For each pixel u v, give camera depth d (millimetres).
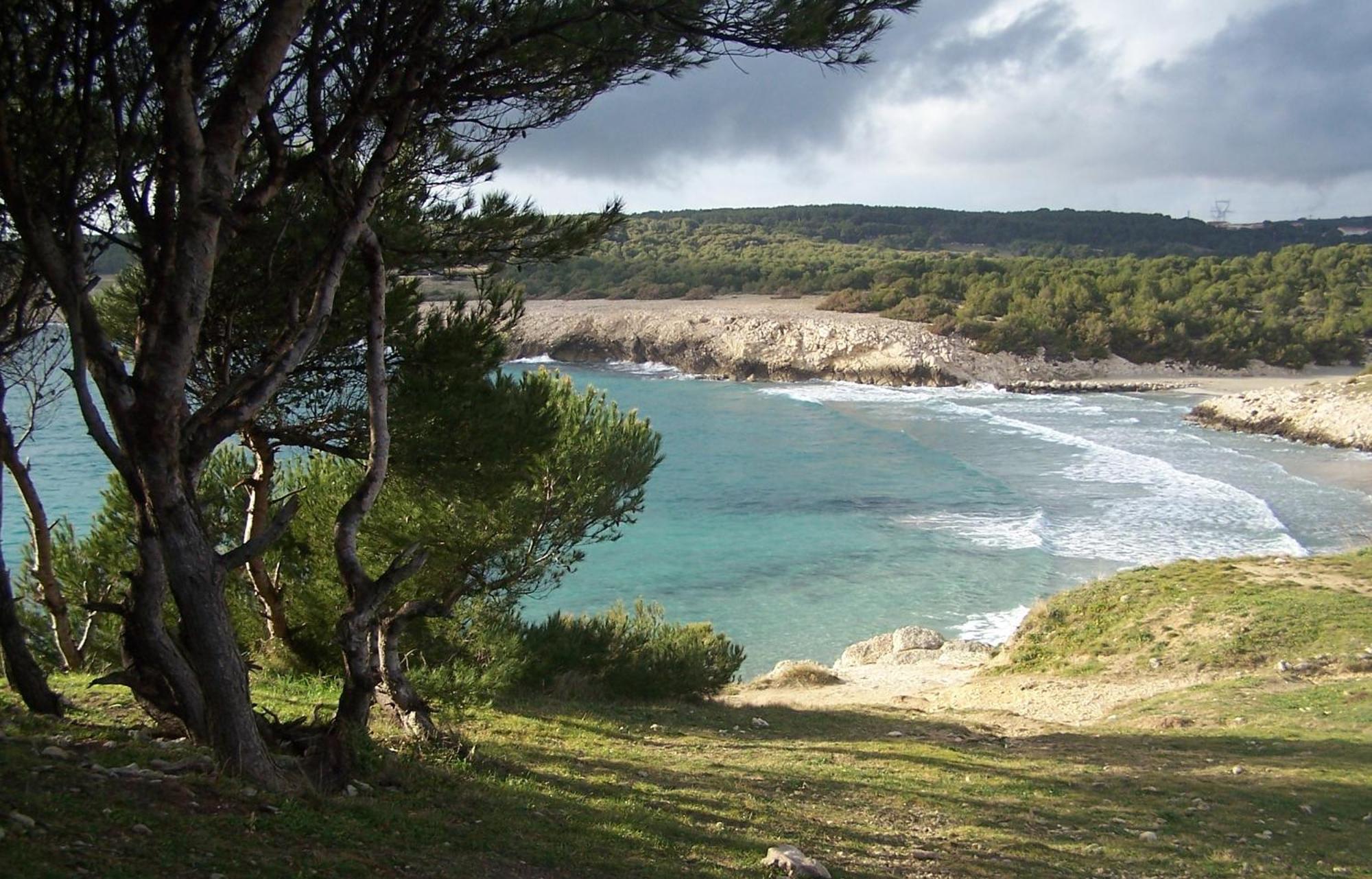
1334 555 31828
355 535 8781
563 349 123250
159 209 7551
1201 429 75625
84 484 47906
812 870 8000
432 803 8148
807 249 191500
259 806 6574
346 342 11719
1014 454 64625
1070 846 10242
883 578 39781
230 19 8883
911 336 108625
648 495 54188
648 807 9836
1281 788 13086
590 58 9273
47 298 9625
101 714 9633
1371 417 67438
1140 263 145625
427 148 10828
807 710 21109
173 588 7160
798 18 8391
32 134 7871
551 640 19234
